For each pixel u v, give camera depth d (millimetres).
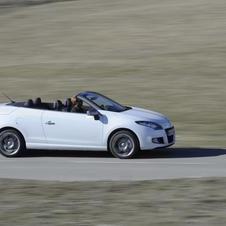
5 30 114188
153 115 43719
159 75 82188
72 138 43156
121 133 42156
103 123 42531
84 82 81938
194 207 27172
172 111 67250
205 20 106938
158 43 97250
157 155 43719
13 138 43812
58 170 38125
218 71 81750
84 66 89125
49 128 43344
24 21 119188
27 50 101000
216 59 86750
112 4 125312
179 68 84375
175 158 42312
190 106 68625
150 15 113312
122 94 75688
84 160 42000
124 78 82188
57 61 93125
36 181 33906
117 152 42312
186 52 91375
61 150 46500
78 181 33688
